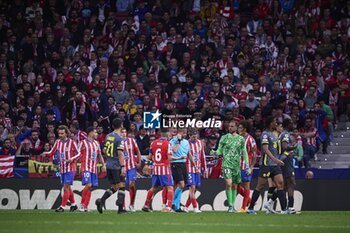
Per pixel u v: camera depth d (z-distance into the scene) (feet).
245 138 178.50
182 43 253.24
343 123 234.58
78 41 261.44
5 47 259.39
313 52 255.29
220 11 266.98
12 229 117.50
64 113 226.99
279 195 165.07
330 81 241.76
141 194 196.85
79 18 265.13
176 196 176.96
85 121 225.97
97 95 233.55
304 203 195.93
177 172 175.52
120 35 258.98
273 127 166.09
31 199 199.93
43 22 268.82
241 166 175.32
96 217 147.74
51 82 249.96
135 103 233.14
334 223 134.82
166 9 272.92
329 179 196.03
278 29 261.65
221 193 195.42
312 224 131.44
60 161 173.78
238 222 134.82
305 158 212.23
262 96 228.84
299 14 265.54
